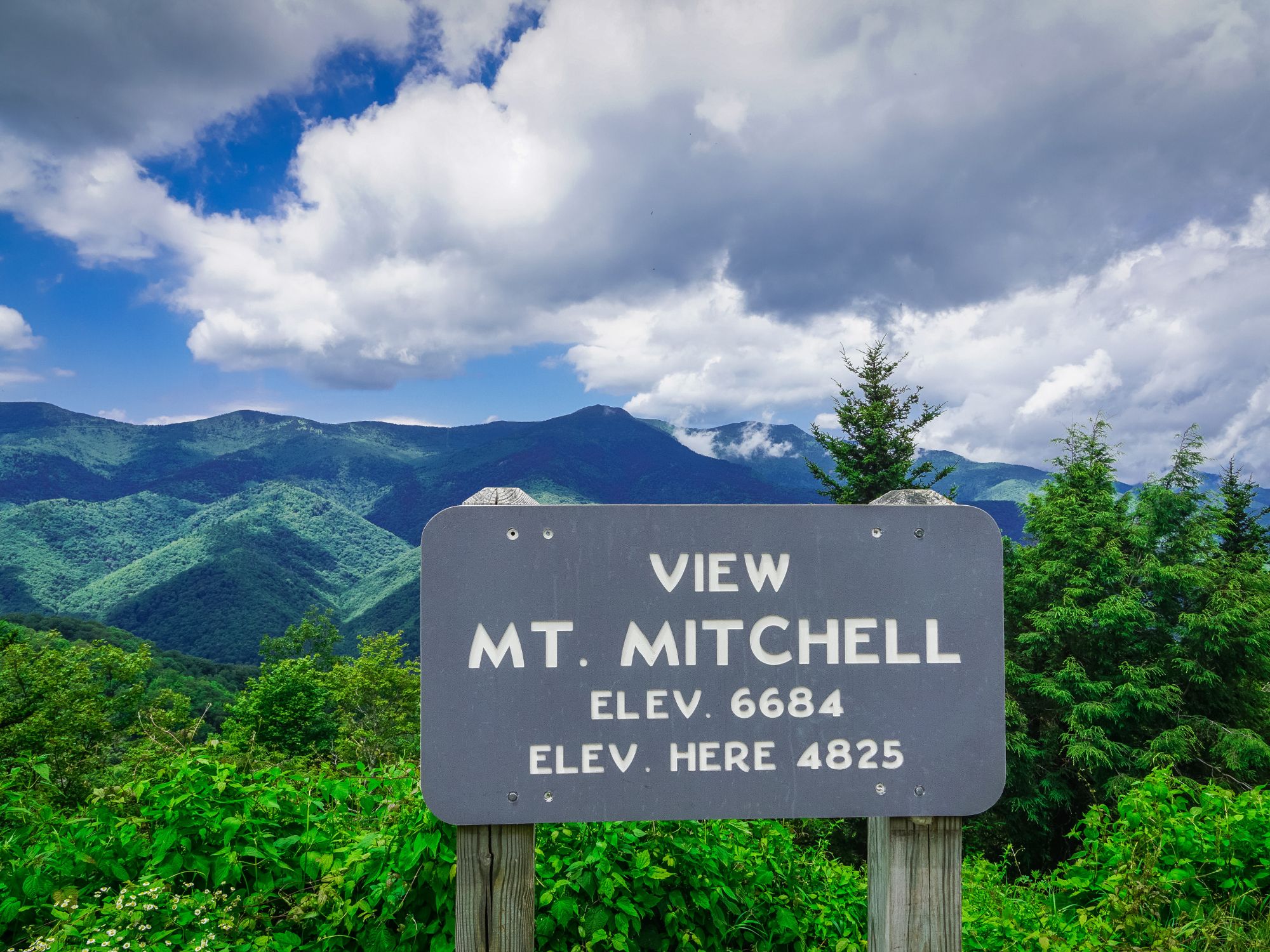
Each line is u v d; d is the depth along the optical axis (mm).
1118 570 17094
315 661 52938
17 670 26688
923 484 23516
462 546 1767
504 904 1747
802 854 3305
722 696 1780
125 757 3193
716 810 1762
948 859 1816
